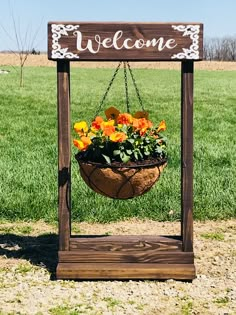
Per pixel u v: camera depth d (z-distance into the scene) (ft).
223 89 91.15
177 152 31.83
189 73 14.11
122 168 13.96
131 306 13.03
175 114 57.47
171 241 14.70
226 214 20.27
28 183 24.00
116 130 14.69
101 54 13.93
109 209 20.36
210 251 16.90
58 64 14.10
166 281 14.58
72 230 18.67
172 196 21.89
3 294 13.62
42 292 13.79
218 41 250.57
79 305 13.03
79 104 65.21
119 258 14.74
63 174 14.52
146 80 108.78
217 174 25.73
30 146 35.53
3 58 175.73
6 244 17.37
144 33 13.87
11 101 66.95
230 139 39.73
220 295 13.73
